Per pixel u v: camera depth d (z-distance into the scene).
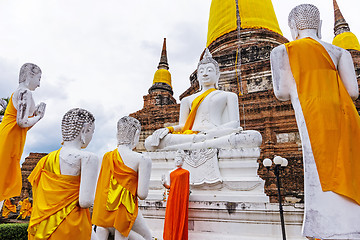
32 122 6.16
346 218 2.94
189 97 9.94
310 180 3.27
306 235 3.13
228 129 7.79
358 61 20.31
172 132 8.75
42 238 2.96
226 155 6.97
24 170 21.66
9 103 6.11
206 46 27.55
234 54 22.33
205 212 6.07
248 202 5.88
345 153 3.12
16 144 5.96
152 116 23.30
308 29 4.02
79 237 3.11
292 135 17.52
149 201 6.55
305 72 3.55
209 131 7.91
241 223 5.80
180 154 6.08
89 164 3.24
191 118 8.93
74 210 3.13
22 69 6.32
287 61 3.82
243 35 23.25
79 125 3.45
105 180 4.04
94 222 3.88
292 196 14.94
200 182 6.82
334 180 3.06
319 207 3.11
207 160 6.99
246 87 20.98
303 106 3.45
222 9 25.62
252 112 18.95
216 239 5.66
